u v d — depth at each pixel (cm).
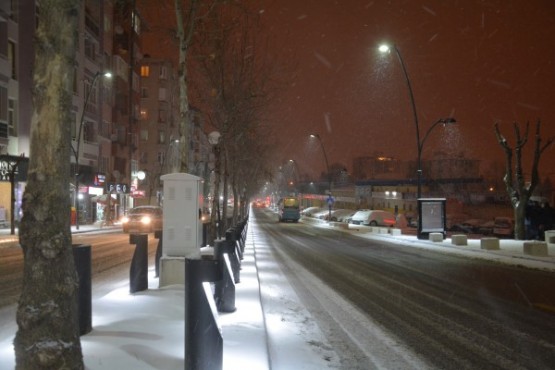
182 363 495
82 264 614
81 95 4391
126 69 5675
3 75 3325
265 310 981
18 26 3575
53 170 397
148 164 7812
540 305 1058
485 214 5962
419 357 670
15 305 962
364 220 5334
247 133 3109
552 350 707
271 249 2512
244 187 4775
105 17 5112
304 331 814
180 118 1413
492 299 1133
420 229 3238
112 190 5228
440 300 1116
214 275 468
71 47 410
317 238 3547
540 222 3634
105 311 759
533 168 3153
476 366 634
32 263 390
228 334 670
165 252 1080
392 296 1163
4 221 3662
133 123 6366
